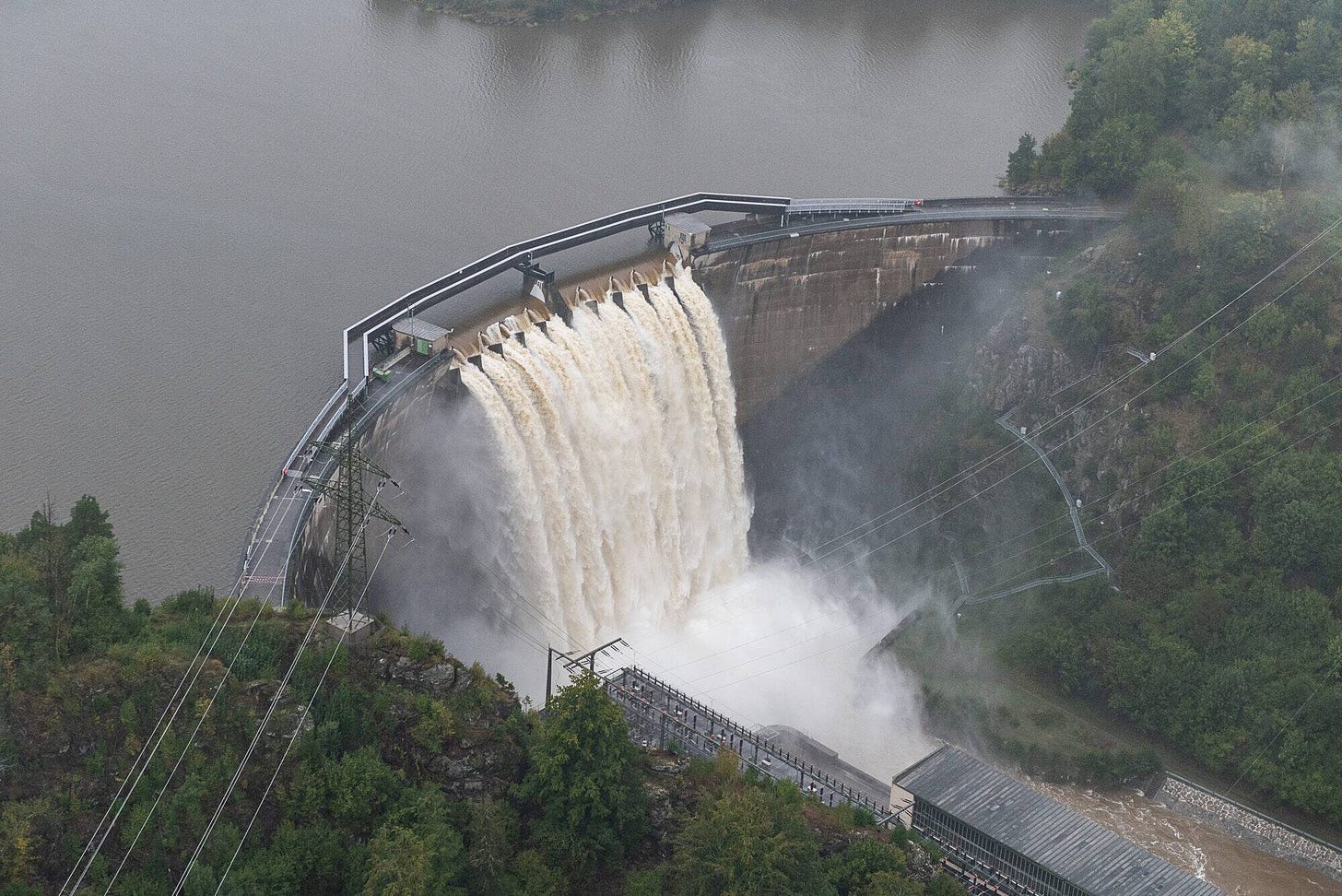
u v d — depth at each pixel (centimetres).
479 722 16575
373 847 14988
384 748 16050
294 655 16050
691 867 15762
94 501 16688
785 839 15962
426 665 16488
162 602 17038
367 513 18375
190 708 15125
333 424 19988
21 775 14250
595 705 16350
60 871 14062
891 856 16925
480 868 15500
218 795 14900
